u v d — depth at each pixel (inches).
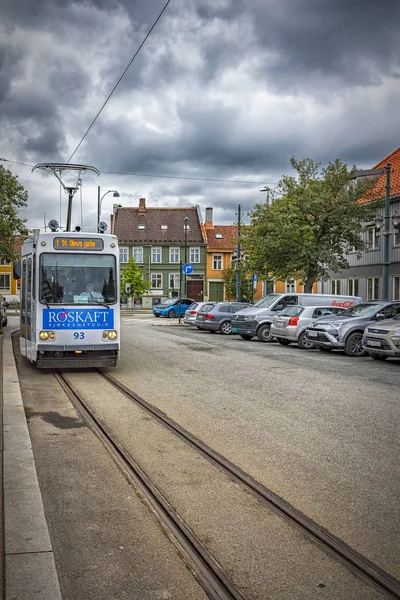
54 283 510.0
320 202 1087.6
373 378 513.0
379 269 1259.8
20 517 193.3
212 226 2775.6
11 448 277.0
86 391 444.1
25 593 145.7
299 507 207.6
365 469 251.3
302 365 605.9
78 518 198.1
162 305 1861.5
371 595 149.4
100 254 526.0
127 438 303.4
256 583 154.6
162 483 233.3
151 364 606.9
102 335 514.9
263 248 1176.2
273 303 952.9
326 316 775.7
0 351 708.0
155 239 2640.3
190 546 176.7
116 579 157.0
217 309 1147.9
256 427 327.3
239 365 601.6
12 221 1162.0
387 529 188.5
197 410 372.8
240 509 206.1
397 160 1363.2
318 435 309.7
